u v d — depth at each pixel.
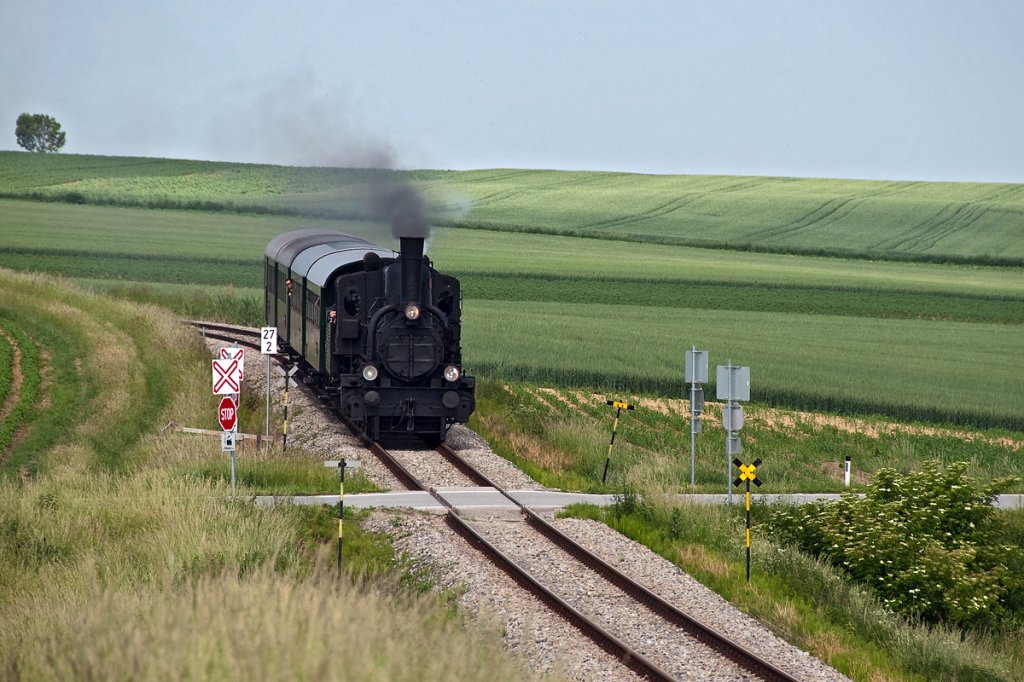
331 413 124.44
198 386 139.62
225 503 81.25
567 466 114.44
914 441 140.00
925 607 79.81
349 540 78.69
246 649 41.44
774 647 63.91
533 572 72.81
